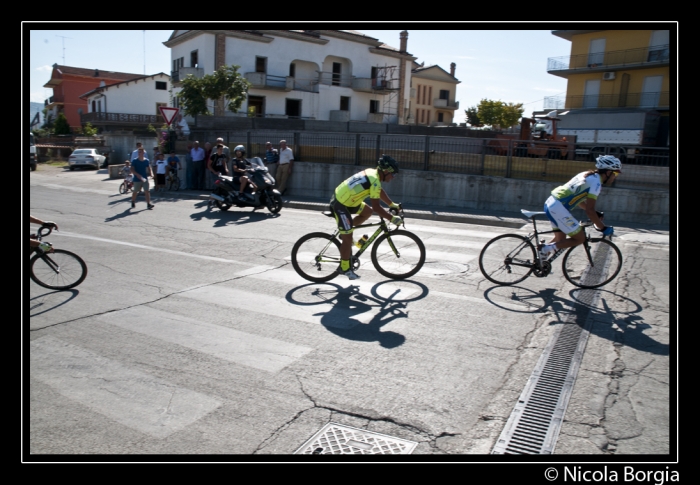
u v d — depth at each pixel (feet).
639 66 112.37
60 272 21.13
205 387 13.01
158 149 57.31
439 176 46.98
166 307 19.11
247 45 118.42
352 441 10.82
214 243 30.58
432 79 189.06
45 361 14.40
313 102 130.52
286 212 43.24
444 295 20.67
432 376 13.73
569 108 125.70
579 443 10.81
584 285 21.98
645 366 14.39
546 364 14.51
